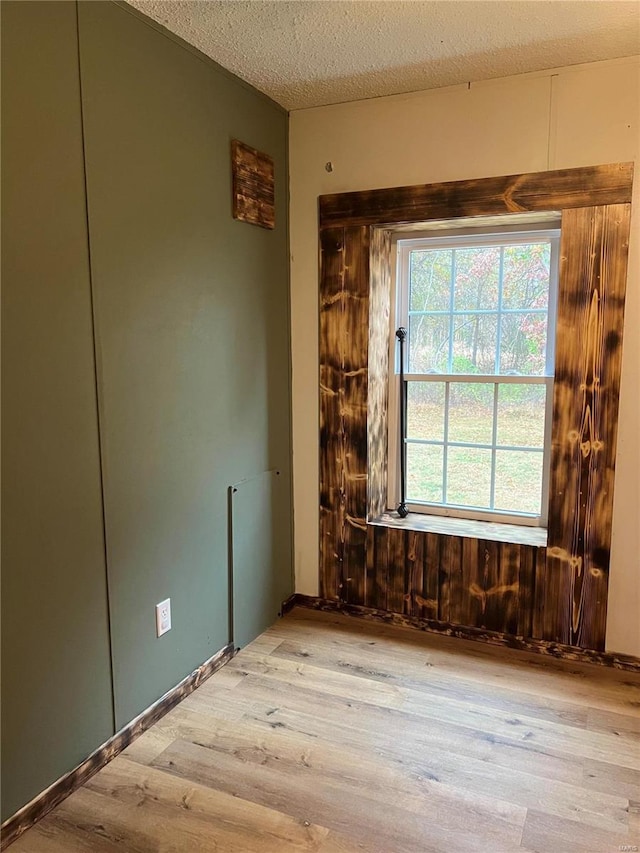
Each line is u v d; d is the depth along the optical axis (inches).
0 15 56.7
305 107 104.9
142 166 74.9
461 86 94.8
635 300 88.8
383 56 85.7
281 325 109.3
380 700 86.7
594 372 91.7
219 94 88.4
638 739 78.0
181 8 72.2
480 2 71.5
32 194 60.8
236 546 98.3
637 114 86.2
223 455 94.5
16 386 60.2
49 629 65.9
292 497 116.1
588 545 95.1
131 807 67.0
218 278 90.7
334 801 67.7
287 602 115.8
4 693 61.3
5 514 60.0
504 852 60.9
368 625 110.3
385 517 114.5
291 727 80.7
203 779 71.2
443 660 97.8
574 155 90.0
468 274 107.7
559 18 75.3
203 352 88.3
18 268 59.7
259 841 62.4
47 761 66.6
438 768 72.7
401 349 113.3
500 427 108.2
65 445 66.3
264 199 100.5
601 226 89.0
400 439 115.5
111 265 71.1
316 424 112.4
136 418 76.2
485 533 104.0
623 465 92.0
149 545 79.9
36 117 60.8
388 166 101.2
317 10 72.9
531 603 99.7
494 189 94.4
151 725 81.0
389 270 112.0
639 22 76.4
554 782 70.4
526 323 104.3
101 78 68.1
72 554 68.2
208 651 93.2
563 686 90.3
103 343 70.5
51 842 62.6
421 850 61.2
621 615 94.7
